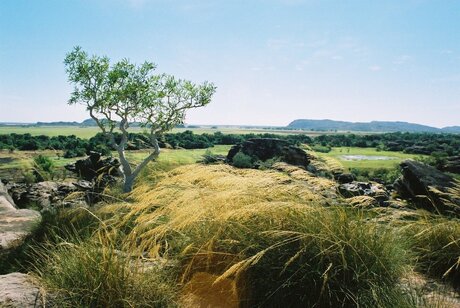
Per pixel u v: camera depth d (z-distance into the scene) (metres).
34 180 17.34
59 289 3.29
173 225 4.16
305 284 3.68
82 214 6.14
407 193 9.78
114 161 20.36
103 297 3.22
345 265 3.53
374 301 3.56
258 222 4.17
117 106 18.19
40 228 6.55
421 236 5.32
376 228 4.53
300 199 4.49
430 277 4.83
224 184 4.71
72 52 17.94
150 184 5.93
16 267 5.32
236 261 3.89
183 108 18.98
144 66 18.83
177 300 3.65
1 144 59.28
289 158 14.45
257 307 3.73
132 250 4.02
